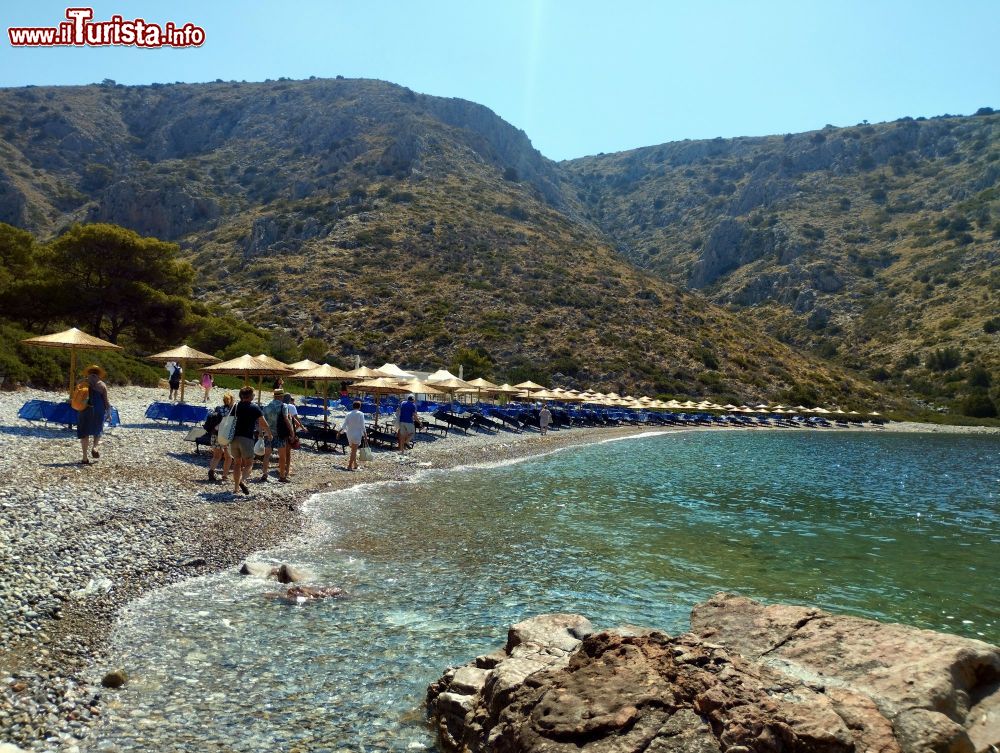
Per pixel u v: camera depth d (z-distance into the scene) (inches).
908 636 228.4
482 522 547.8
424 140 6294.3
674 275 6688.0
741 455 1342.3
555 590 377.7
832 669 217.3
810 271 5369.1
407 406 973.2
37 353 1075.9
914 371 3880.4
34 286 1604.3
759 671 199.6
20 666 225.1
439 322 3147.1
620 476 903.7
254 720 216.7
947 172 6505.9
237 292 3459.6
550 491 734.5
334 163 5846.5
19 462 518.9
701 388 2952.8
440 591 364.2
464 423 1366.9
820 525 627.8
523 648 244.7
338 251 3887.8
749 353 3452.3
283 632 291.3
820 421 2618.1
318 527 489.1
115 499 448.5
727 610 267.7
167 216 5246.1
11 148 6112.2
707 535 553.0
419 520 540.1
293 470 711.7
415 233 4173.2
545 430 1512.1
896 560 498.6
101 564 335.3
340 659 268.5
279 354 2453.2
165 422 895.1
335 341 2940.5
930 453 1595.7
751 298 5610.2
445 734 209.2
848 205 6505.9
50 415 689.0
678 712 181.9
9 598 270.8
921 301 4633.4
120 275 1756.9
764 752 166.9
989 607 390.0
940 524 656.4
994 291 4306.1
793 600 387.9
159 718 211.9
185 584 341.4
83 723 202.7
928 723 182.4
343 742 208.1
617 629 227.0
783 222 6269.7
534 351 2994.6
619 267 4276.6
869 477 1043.9
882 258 5467.5
